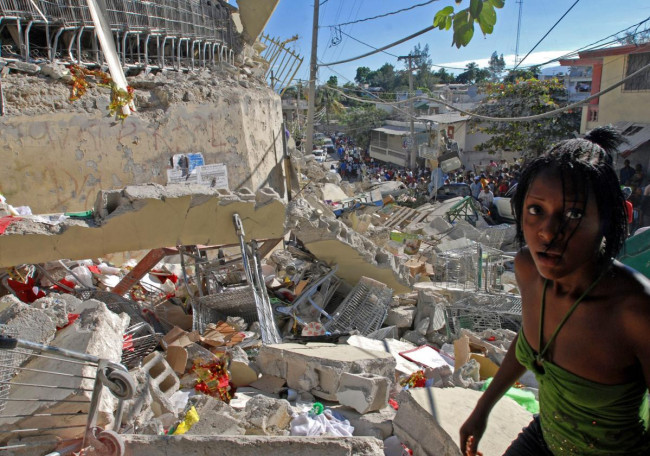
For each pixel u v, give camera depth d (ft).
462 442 7.61
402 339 26.86
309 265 31.19
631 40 57.31
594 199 4.98
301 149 104.37
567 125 82.33
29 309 15.33
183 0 43.34
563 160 5.10
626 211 5.28
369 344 23.49
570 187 4.97
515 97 86.28
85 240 22.94
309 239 28.89
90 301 16.89
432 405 12.10
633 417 5.71
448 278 34.68
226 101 39.99
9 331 14.47
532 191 5.24
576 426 5.98
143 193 23.45
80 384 12.92
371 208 62.95
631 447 5.86
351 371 17.12
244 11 52.95
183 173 37.22
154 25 39.06
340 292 31.37
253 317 27.63
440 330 28.22
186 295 28.45
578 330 5.44
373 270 30.35
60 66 32.30
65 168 32.30
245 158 40.93
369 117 158.20
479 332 26.09
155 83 37.22
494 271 32.55
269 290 30.66
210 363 19.22
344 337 24.98
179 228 24.66
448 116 108.27
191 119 37.42
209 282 28.02
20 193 30.94
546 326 5.82
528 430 7.16
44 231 22.13
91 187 33.40
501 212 66.59
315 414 15.42
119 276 29.99
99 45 34.58
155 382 16.92
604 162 5.09
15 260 21.97
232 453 10.44
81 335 14.76
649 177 62.13
